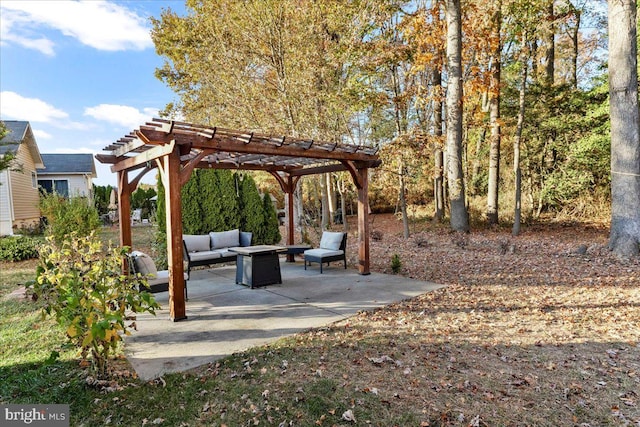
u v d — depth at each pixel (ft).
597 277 20.84
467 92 39.93
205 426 8.25
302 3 32.86
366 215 24.11
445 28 37.88
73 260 9.98
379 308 16.72
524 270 23.67
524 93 36.65
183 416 8.61
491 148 42.32
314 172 27.68
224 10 33.45
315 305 17.46
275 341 13.03
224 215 33.63
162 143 15.12
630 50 24.82
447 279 22.31
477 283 20.99
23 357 11.98
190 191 32.04
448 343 12.49
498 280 21.50
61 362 11.44
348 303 17.63
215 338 13.41
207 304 18.02
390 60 35.47
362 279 22.93
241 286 21.89
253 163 27.94
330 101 35.78
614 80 25.46
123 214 21.11
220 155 23.15
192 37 37.78
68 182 66.80
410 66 40.16
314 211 51.70
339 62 35.68
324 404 8.96
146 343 12.98
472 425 8.05
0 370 11.05
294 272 25.82
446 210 52.08
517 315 15.24
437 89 37.40
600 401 8.87
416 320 14.94
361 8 33.65
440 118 42.80
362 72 35.83
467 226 39.73
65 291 9.41
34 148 54.85
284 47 33.68
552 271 22.94
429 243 35.63
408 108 40.96
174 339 13.35
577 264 24.27
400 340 12.84
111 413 8.74
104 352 10.30
